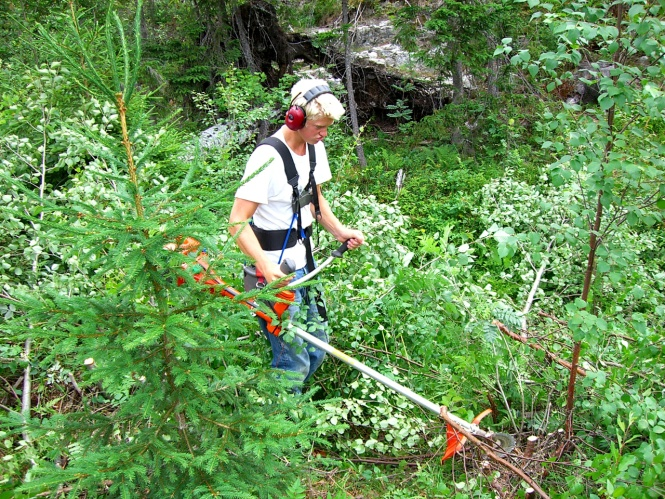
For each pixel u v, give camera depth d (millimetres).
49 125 4145
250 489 2182
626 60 2752
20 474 2609
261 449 2062
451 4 8516
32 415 3225
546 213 5047
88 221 1935
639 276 4121
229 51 9648
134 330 1987
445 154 8938
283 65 10820
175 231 1957
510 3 8484
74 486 1898
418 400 2785
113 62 1967
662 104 2512
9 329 1902
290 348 3080
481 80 10312
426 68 12016
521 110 9570
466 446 3057
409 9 9242
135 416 2268
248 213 2842
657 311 3055
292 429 2180
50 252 3807
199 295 2123
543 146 2830
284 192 2910
